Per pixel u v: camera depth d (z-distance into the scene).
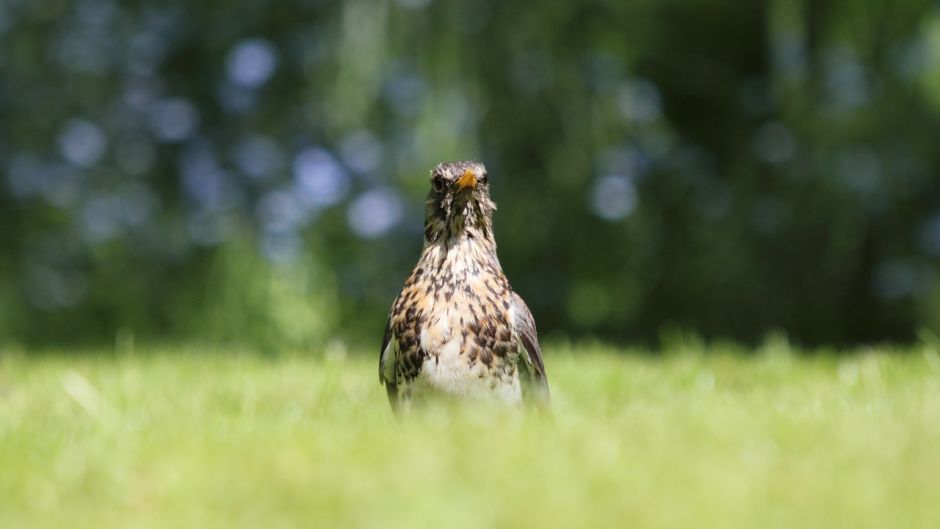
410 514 3.93
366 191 18.88
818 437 4.83
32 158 19.50
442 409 5.47
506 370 5.74
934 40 17.30
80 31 19.59
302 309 18.33
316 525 3.95
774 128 19.56
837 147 18.03
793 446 4.70
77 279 19.14
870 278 19.25
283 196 19.06
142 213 19.19
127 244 19.02
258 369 9.07
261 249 18.48
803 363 9.01
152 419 6.21
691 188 19.48
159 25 19.44
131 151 19.66
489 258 5.93
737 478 4.21
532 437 4.67
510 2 17.77
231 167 19.31
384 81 17.62
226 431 5.36
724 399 6.34
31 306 18.78
